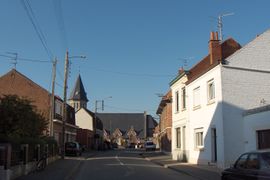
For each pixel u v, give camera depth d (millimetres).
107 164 33750
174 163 34375
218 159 27266
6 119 27812
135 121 148875
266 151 13039
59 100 54438
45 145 29984
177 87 39906
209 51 33125
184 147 37438
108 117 149500
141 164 34500
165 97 54000
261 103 27062
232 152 26344
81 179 21562
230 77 27016
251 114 24969
